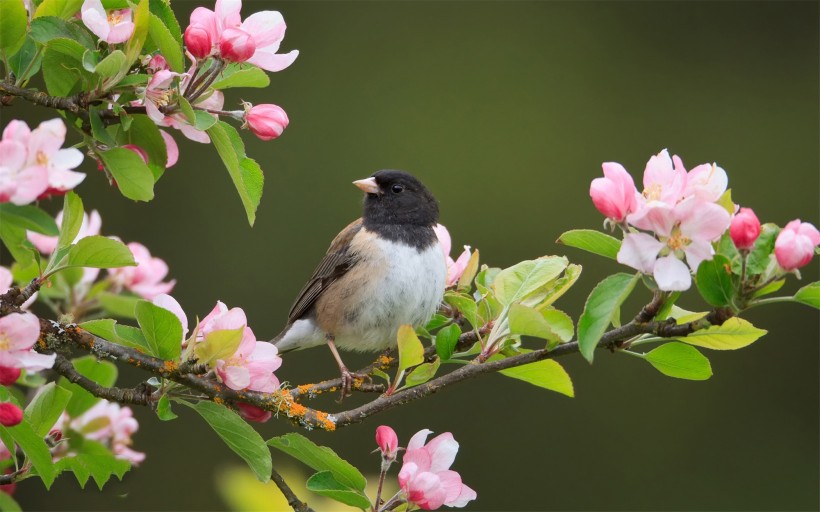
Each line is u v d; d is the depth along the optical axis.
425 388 6.79
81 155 5.53
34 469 6.90
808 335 21.47
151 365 6.40
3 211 5.42
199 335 6.55
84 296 9.14
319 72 23.72
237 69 6.56
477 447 19.30
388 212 10.30
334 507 7.84
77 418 7.89
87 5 5.92
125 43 6.07
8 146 5.35
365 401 17.80
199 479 18.52
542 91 24.12
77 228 6.44
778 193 23.64
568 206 22.73
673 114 24.19
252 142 22.61
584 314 5.81
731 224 5.79
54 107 6.16
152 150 6.52
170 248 20.50
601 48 25.03
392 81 23.78
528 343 18.62
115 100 6.21
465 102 23.77
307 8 24.20
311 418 6.64
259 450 6.34
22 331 5.93
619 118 24.00
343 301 10.05
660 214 5.77
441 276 9.94
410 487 6.55
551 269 7.25
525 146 23.28
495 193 22.70
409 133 23.02
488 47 24.50
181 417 18.70
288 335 10.50
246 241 20.95
